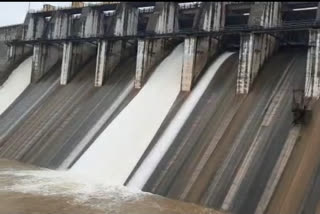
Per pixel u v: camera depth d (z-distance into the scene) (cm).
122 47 5341
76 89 5297
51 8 6569
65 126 4628
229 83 4034
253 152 3178
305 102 3306
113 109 4534
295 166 2923
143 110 4272
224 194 2995
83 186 3388
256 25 3872
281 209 2731
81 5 6084
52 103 5219
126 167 3669
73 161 4009
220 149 3359
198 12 4406
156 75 4709
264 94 3678
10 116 5397
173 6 4972
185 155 3484
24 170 3894
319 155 2889
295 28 3578
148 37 4656
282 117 3338
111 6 5612
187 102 4103
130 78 4931
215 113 3775
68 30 6228
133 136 3994
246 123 3475
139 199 3106
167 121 3988
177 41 5088
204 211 2881
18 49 6538
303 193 2730
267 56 4059
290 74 3747
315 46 3359
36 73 5953
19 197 3030
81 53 5691
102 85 5088
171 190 3228
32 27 6500
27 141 4659
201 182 3170
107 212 2778
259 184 2936
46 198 3030
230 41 4709
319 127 3089
